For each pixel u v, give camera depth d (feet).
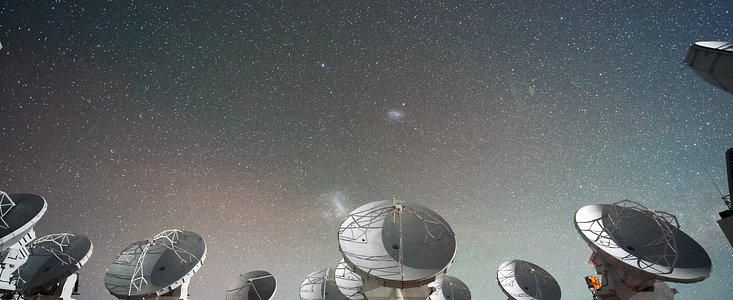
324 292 119.34
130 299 91.30
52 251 102.06
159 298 91.81
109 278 94.99
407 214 78.69
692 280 75.51
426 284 70.74
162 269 96.73
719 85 60.44
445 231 75.05
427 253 73.10
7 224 81.05
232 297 118.01
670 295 80.23
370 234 76.23
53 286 100.89
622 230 85.15
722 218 74.90
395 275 69.31
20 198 85.76
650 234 84.23
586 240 83.20
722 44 59.67
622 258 79.56
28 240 84.38
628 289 80.64
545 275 108.58
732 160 76.59
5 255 79.71
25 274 101.35
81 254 103.96
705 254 79.97
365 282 76.84
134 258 99.14
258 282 118.73
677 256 78.89
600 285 84.89
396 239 75.51
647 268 77.77
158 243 101.81
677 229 79.82
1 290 78.69
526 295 104.22
